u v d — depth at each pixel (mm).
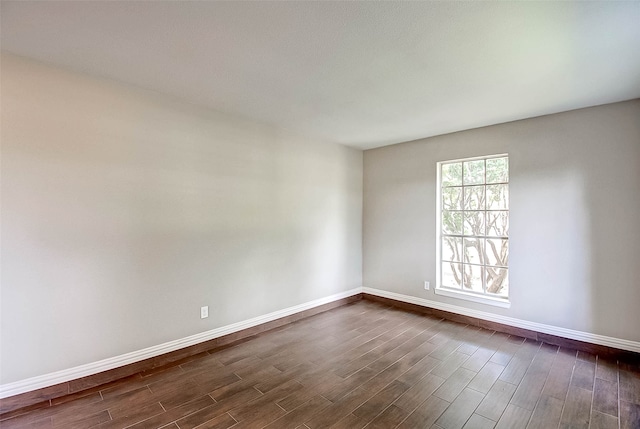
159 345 2840
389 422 2043
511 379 2570
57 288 2336
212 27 1845
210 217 3213
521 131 3527
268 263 3746
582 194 3150
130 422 2031
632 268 2900
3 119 2145
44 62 2275
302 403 2246
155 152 2836
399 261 4633
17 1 1587
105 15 1725
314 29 1859
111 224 2586
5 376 2143
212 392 2383
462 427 1996
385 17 1736
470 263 4035
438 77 2492
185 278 3023
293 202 4047
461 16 1723
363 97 2912
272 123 3705
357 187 4992
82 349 2439
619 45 2002
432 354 3041
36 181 2258
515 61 2227
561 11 1672
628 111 2926
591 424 2018
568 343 3199
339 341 3369
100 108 2531
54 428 1970
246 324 3508
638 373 2650
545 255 3359
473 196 4016
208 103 3090
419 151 4418
